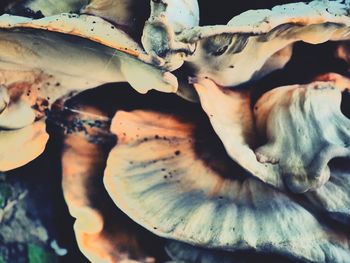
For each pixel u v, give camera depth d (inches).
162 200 10.3
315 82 10.3
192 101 10.5
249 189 10.3
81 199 10.7
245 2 10.7
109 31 8.8
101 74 9.8
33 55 9.4
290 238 9.6
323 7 9.5
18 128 10.0
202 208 10.2
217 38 8.9
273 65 10.3
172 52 8.6
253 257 10.2
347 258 9.7
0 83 9.5
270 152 9.9
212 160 10.7
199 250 10.5
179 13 9.1
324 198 9.9
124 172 10.4
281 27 9.2
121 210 10.9
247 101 10.5
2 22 8.7
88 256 10.5
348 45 10.4
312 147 9.7
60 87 10.2
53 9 9.9
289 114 10.0
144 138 10.8
